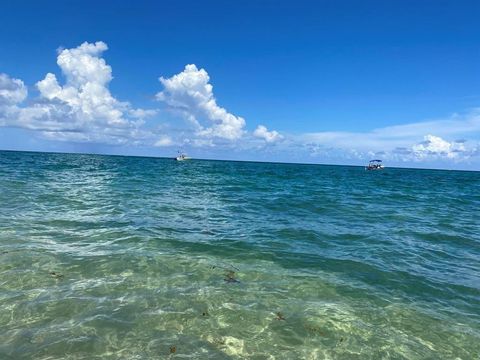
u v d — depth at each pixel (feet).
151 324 21.89
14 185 80.59
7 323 21.06
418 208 76.74
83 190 80.53
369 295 28.37
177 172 183.73
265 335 21.61
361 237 47.26
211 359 18.89
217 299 25.82
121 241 39.01
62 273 28.91
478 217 68.54
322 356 19.93
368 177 217.97
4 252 32.83
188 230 46.42
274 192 98.12
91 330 20.77
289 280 30.50
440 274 34.30
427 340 22.22
